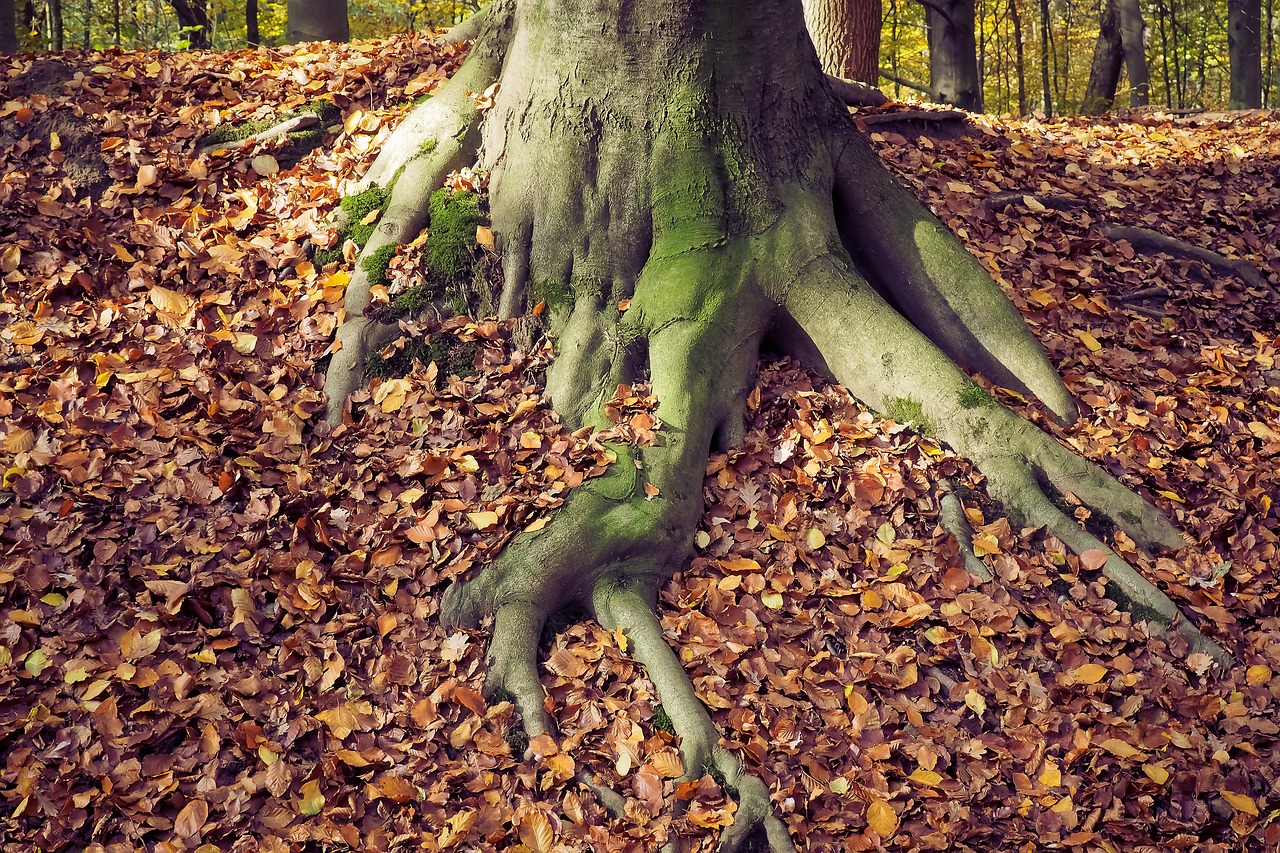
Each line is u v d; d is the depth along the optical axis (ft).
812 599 13.37
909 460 14.80
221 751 11.23
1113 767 12.10
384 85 20.88
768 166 16.19
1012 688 12.57
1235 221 22.86
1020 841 11.33
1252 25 54.65
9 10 38.81
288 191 18.07
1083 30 92.58
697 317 15.35
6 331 15.19
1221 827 11.65
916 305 16.97
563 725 11.88
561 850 10.56
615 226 15.98
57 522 12.76
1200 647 13.30
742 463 14.85
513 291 16.11
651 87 15.74
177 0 60.44
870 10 28.84
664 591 13.44
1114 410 16.53
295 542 13.06
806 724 12.05
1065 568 14.03
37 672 11.44
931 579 13.64
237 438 14.07
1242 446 16.46
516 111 16.35
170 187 18.11
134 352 14.98
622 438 14.17
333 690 11.84
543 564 12.91
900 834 11.18
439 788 11.12
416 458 14.03
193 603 12.25
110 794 10.55
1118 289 19.88
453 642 12.40
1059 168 23.80
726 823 10.88
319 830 10.62
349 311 15.79
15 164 18.31
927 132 23.81
